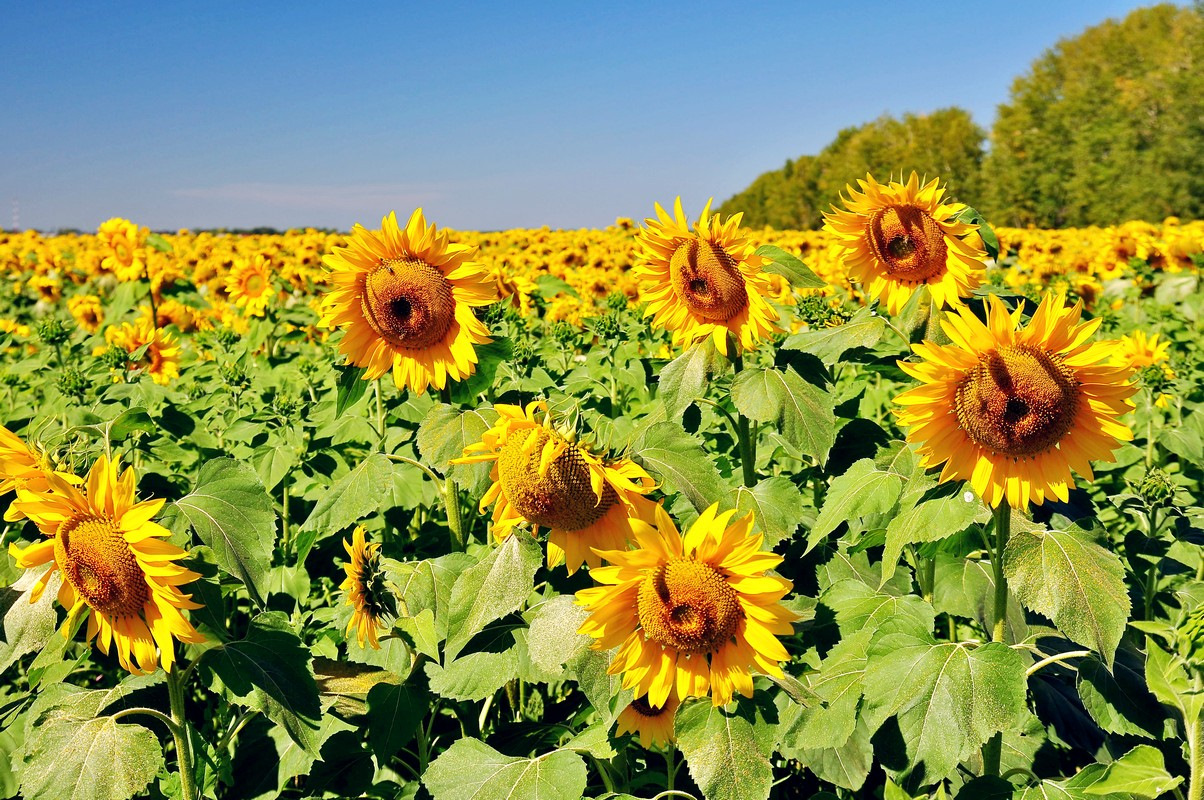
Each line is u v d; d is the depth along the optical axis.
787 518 3.08
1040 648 3.04
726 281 3.39
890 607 2.99
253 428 5.12
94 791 2.63
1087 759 3.42
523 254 15.30
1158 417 5.98
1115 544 4.16
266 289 9.12
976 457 2.66
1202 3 64.50
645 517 2.73
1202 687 2.28
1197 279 11.55
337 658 3.71
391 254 3.68
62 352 7.71
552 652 2.73
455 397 3.85
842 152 74.19
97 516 2.61
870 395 6.71
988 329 2.58
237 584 3.76
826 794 2.90
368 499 3.52
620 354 6.09
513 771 2.74
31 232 24.64
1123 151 52.31
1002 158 58.56
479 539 4.67
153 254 8.43
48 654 2.74
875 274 3.71
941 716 2.49
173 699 2.82
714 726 2.56
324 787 3.29
